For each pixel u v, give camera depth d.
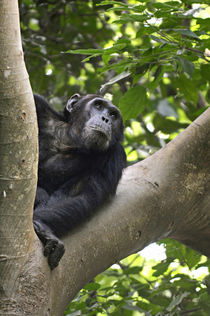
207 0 9.69
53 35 17.67
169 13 9.48
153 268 11.33
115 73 15.15
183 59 9.91
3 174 6.56
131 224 8.60
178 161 9.63
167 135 16.19
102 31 18.00
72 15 17.84
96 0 15.50
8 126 6.45
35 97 10.79
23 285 6.73
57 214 7.91
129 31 18.36
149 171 9.52
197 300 10.99
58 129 10.70
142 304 10.91
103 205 8.62
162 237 9.54
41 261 7.00
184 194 9.45
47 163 10.12
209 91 13.55
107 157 9.85
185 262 11.41
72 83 18.17
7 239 6.69
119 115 10.91
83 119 10.62
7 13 6.31
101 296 10.79
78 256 7.73
